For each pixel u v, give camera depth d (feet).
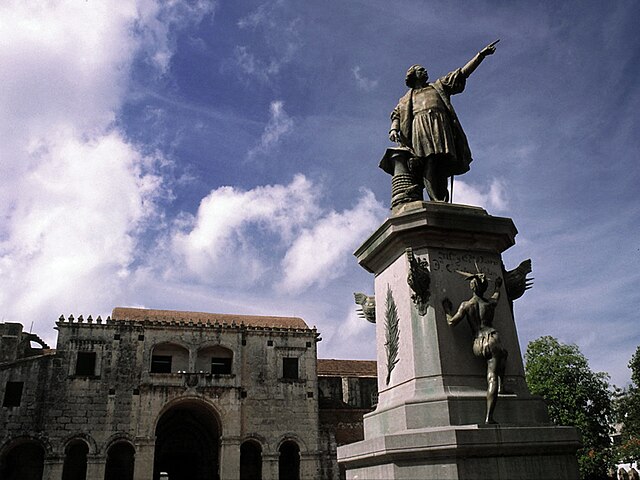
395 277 23.17
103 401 111.75
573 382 110.73
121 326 117.19
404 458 18.53
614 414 111.55
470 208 23.29
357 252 25.62
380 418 21.49
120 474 118.62
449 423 18.97
